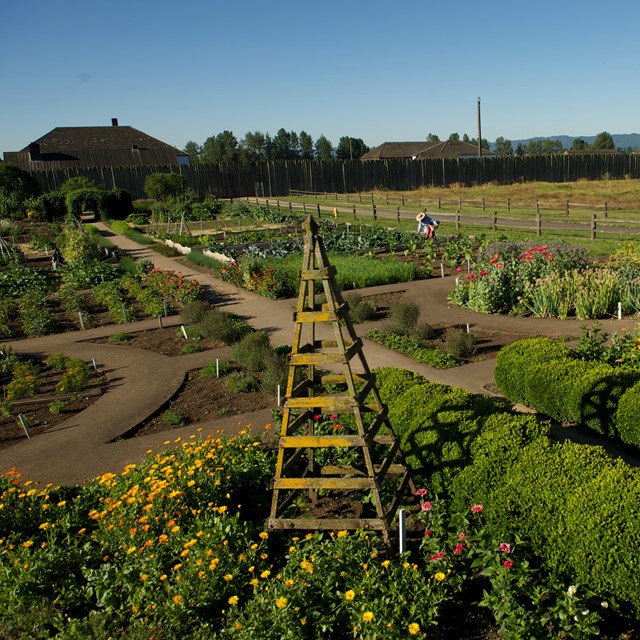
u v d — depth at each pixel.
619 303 12.86
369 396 7.56
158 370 11.80
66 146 60.50
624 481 4.89
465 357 11.36
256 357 11.28
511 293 14.41
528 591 4.45
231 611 4.55
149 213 44.06
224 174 53.22
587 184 53.12
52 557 5.31
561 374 8.08
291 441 5.60
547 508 4.93
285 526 5.57
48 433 9.16
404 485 6.13
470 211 36.09
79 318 16.48
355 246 24.28
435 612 4.38
